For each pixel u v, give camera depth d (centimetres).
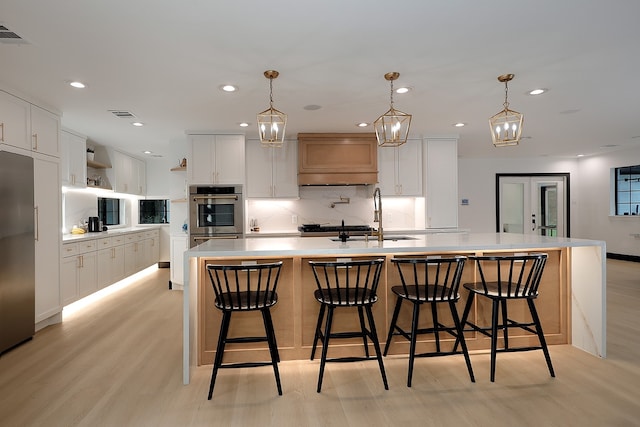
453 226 523
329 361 228
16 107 310
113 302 449
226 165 477
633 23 212
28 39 225
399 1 189
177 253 521
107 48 238
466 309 271
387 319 275
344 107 379
